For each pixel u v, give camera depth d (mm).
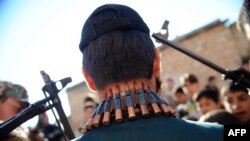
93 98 4910
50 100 1437
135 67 1190
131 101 1151
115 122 1152
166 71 13234
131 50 1193
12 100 2742
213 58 13352
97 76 1206
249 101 3303
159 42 1696
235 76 1713
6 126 1304
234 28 12633
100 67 1196
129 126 1130
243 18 1563
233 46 12891
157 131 1119
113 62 1188
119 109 1146
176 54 13195
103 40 1205
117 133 1125
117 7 1262
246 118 3338
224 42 13148
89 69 1227
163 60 13305
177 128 1128
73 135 1508
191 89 6320
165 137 1110
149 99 1169
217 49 13320
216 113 2613
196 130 1138
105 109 1159
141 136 1113
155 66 1261
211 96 4141
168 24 1691
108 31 1216
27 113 1357
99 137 1132
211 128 1158
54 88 1442
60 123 1495
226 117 2576
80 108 13867
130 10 1268
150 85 1217
